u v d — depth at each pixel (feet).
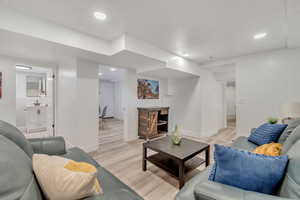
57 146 5.24
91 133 9.91
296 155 2.68
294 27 7.11
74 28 7.02
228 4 5.41
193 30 7.38
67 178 2.40
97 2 5.24
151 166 7.68
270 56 10.41
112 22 6.56
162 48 9.86
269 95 10.44
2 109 8.55
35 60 10.08
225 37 8.19
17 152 2.67
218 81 17.21
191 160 7.09
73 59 9.29
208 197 2.58
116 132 15.89
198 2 5.29
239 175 2.72
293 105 7.95
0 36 5.86
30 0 5.06
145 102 15.10
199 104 14.05
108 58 9.13
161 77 16.10
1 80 8.52
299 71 9.48
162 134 14.58
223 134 15.35
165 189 5.79
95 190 2.79
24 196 1.98
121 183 3.86
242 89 11.56
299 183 2.35
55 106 11.64
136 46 8.12
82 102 9.42
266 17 6.26
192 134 14.55
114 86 27.48
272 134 5.98
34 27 5.95
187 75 13.75
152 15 6.07
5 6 5.34
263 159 2.71
